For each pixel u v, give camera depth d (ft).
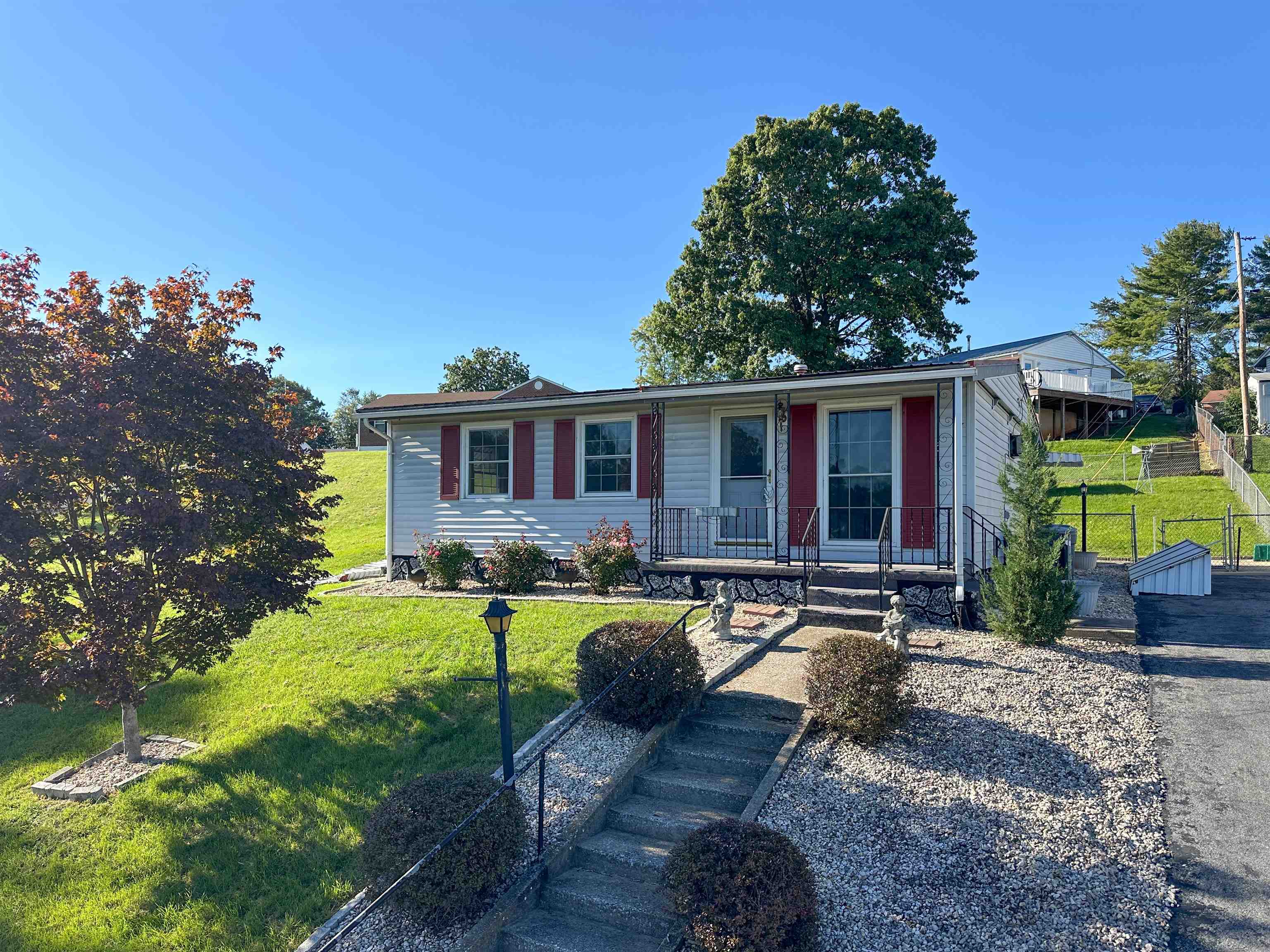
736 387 35.09
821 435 36.35
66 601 22.52
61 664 21.54
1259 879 13.82
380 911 15.16
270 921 15.89
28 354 21.03
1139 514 79.15
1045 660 24.54
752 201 90.17
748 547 38.09
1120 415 134.41
